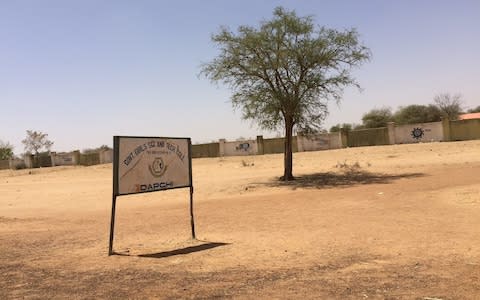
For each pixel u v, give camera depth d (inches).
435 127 1931.6
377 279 275.9
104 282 296.4
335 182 1097.4
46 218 742.5
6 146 3937.0
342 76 1127.0
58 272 331.9
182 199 1003.9
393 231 437.4
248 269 318.0
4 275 326.0
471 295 236.5
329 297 242.7
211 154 2454.5
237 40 1111.0
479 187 725.9
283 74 1120.2
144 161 415.2
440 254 334.3
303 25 1088.2
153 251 404.8
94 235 520.1
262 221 568.4
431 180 957.2
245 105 1136.8
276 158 2046.0
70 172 2327.8
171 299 250.4
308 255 354.3
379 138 2048.5
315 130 1187.3
